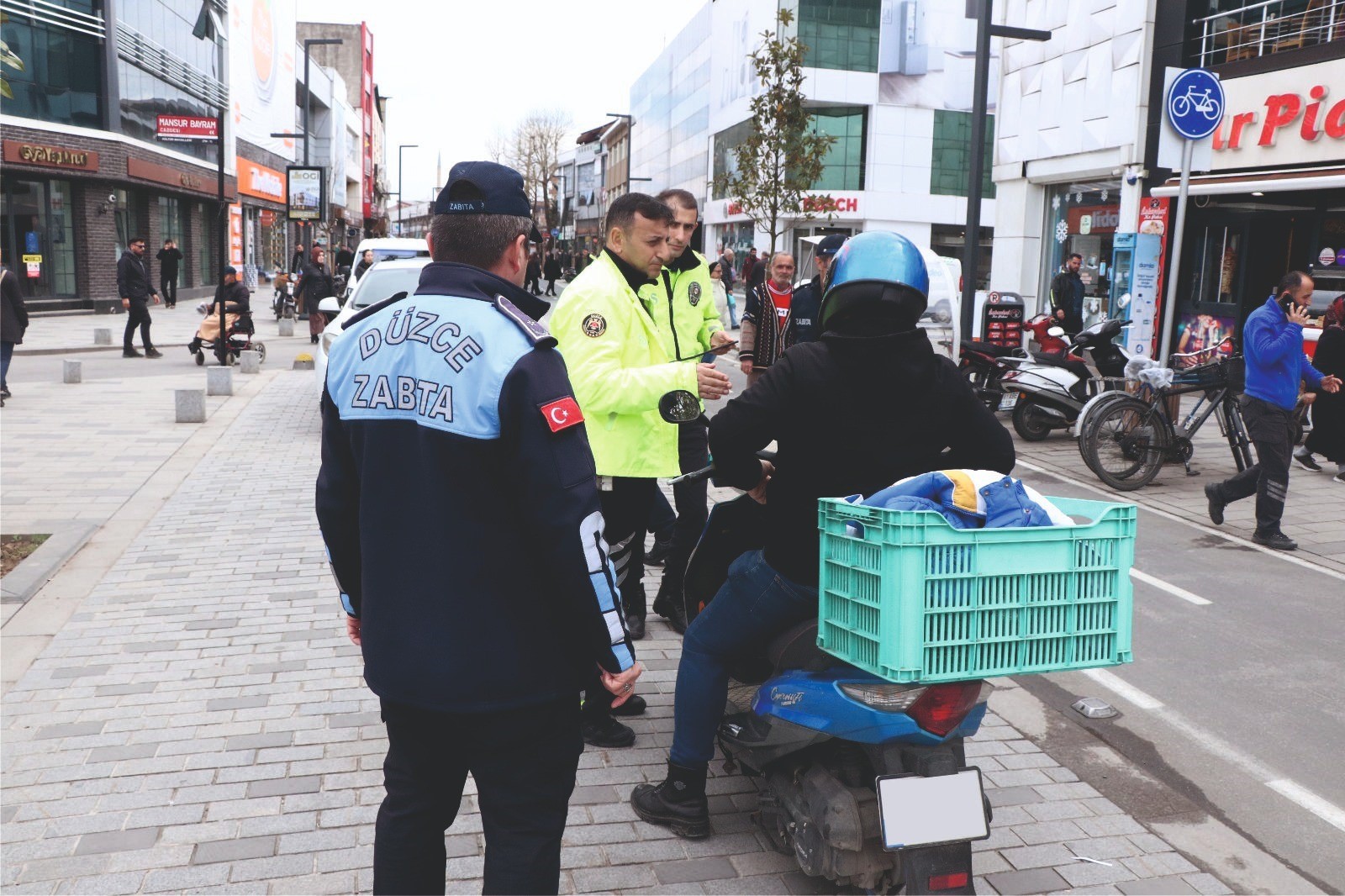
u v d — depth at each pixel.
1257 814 3.72
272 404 12.95
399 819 2.34
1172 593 6.20
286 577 6.04
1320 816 3.71
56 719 4.14
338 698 4.38
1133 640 5.42
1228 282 14.74
